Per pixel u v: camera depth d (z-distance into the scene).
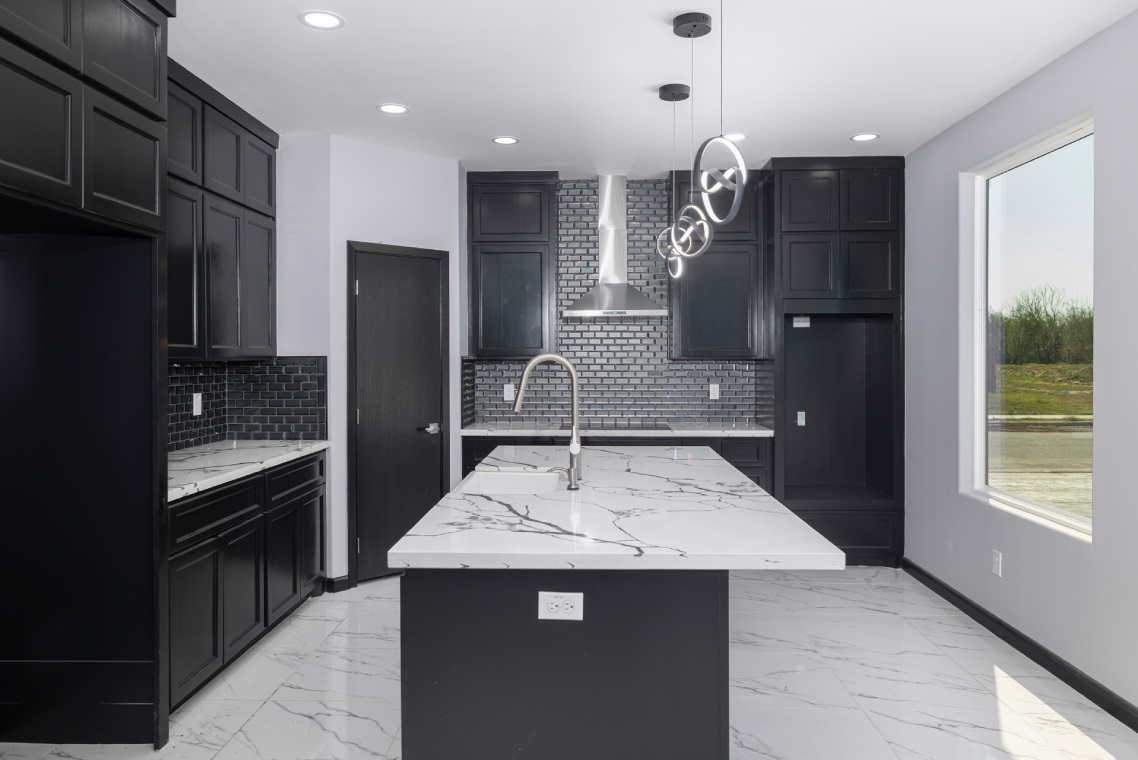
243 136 3.98
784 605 4.24
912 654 3.52
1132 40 2.82
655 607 2.03
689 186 5.48
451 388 5.09
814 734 2.76
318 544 4.30
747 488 2.78
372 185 4.61
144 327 2.65
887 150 4.82
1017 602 3.62
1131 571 2.82
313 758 2.60
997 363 4.02
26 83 2.04
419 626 2.04
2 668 2.71
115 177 2.42
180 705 2.90
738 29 2.99
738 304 5.37
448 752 2.04
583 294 5.69
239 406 4.50
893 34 3.04
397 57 3.29
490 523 2.22
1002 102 3.73
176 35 3.06
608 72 3.46
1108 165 2.95
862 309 5.01
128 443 2.67
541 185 5.36
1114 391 2.91
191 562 2.93
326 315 4.41
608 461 3.43
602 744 2.03
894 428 5.01
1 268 2.67
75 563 2.69
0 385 2.68
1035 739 2.73
